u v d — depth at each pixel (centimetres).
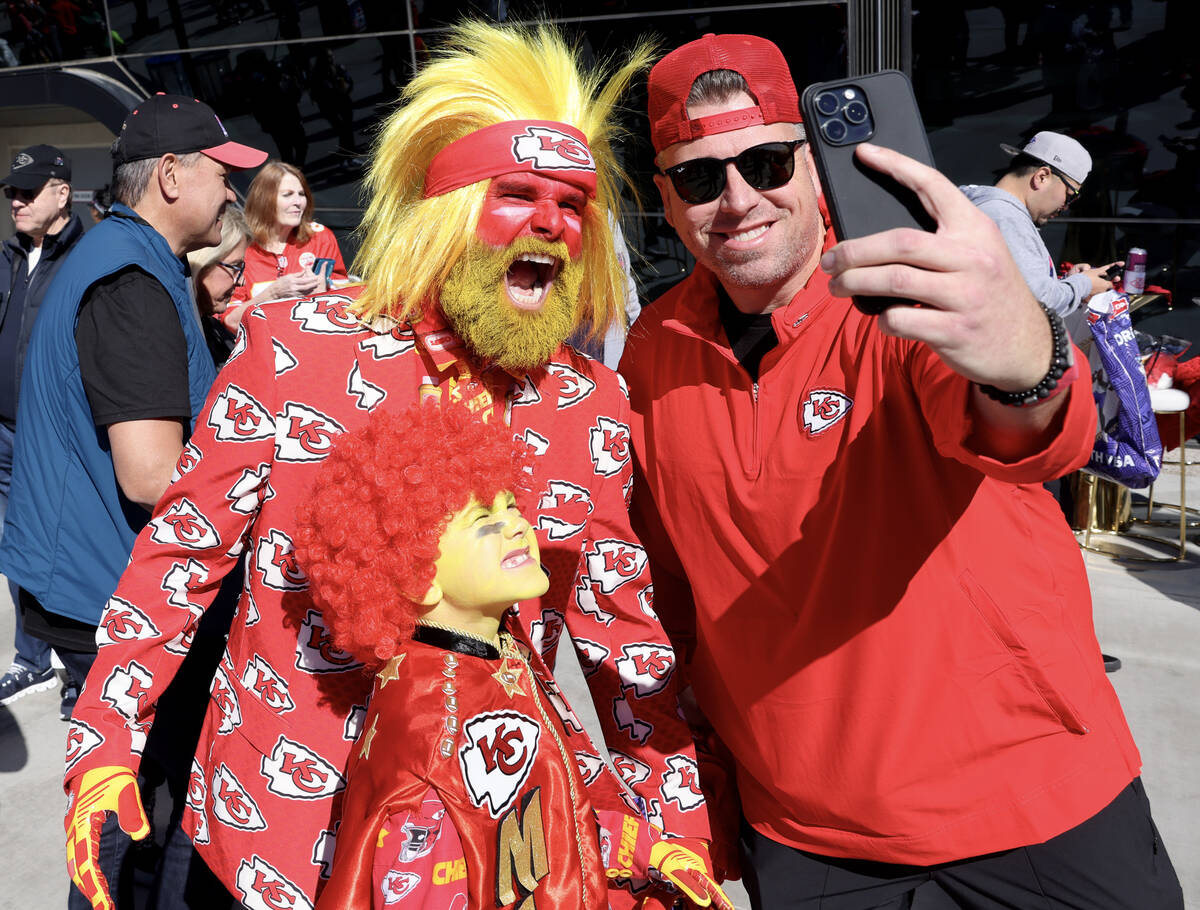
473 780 118
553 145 132
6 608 450
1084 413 96
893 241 85
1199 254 640
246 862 145
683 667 181
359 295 140
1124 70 629
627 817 151
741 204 144
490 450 123
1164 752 312
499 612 127
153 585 141
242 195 770
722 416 154
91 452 207
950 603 142
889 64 579
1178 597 429
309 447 136
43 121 891
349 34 713
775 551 150
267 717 142
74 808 135
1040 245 236
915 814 147
